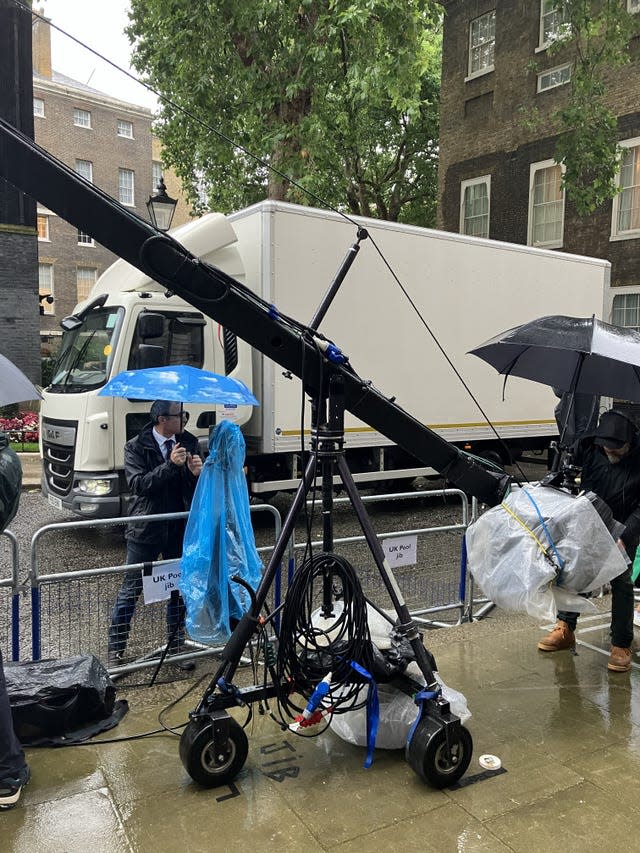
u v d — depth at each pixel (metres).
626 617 3.96
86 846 2.45
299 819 2.62
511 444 10.03
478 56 17.88
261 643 3.84
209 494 3.52
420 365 8.54
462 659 4.18
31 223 15.12
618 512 3.99
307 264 7.45
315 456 3.11
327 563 3.05
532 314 9.70
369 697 2.98
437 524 8.17
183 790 2.80
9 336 15.12
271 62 11.80
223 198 18.70
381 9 10.36
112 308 6.94
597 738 3.27
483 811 2.69
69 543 7.09
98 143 30.30
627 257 14.95
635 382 3.99
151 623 4.29
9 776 2.63
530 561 3.10
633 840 2.52
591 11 12.62
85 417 6.66
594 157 13.02
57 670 3.26
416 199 24.98
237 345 7.41
